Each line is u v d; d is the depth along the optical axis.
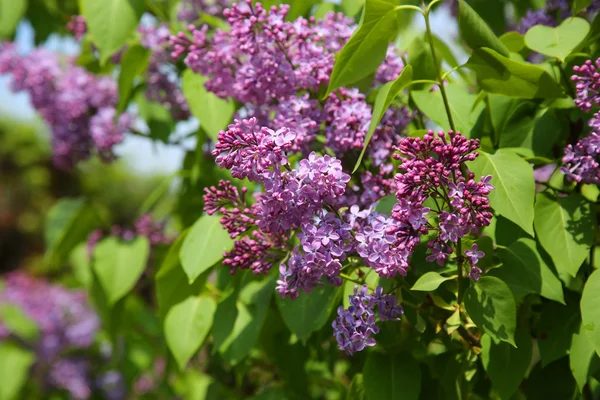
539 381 0.74
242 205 0.67
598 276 0.62
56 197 6.30
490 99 0.73
